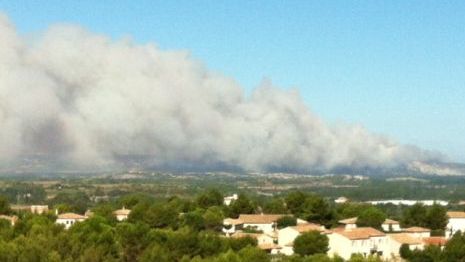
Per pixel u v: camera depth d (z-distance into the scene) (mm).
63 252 154000
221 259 147125
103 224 186875
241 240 174750
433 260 180750
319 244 181875
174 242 161875
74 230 177375
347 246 192875
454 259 176375
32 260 147000
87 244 159000
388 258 189125
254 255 154750
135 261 164625
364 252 196000
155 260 152000
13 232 178000
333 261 160125
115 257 162375
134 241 164625
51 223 192375
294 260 163125
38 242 156875
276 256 175125
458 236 186875
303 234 184875
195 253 161875
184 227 192125
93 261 150250
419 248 193750
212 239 171375
